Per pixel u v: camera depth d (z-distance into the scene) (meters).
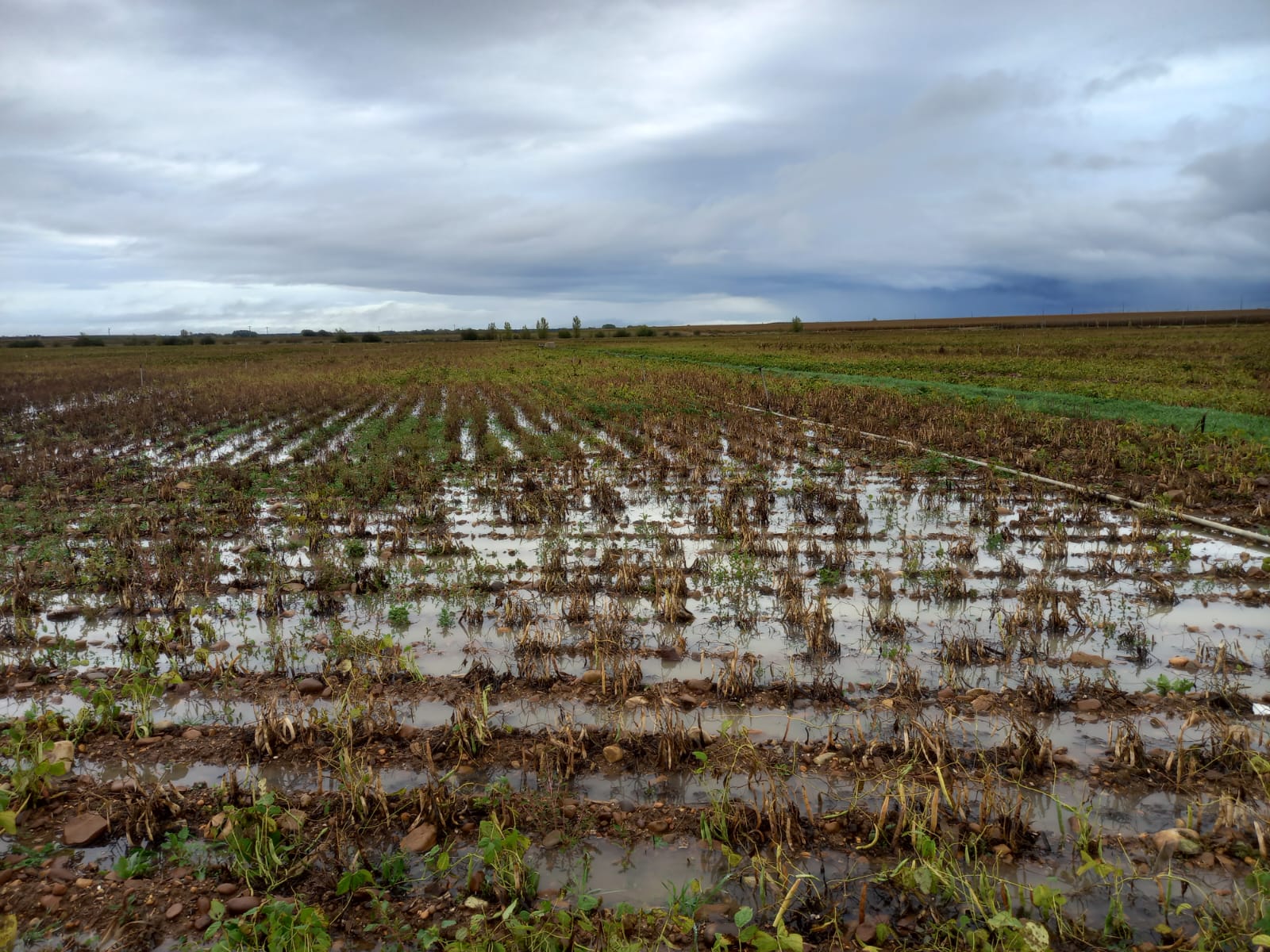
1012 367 33.38
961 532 9.96
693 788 4.56
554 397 26.70
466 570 8.63
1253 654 6.21
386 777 4.68
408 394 28.31
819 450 15.81
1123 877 3.70
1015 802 4.33
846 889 3.69
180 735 5.23
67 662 6.49
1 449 18.00
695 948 3.30
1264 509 10.06
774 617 7.18
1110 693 5.46
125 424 21.27
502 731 5.18
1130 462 13.23
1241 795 4.27
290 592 8.07
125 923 3.53
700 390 27.48
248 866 3.77
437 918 3.54
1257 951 3.19
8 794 4.25
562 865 3.92
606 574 8.48
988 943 3.22
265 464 15.12
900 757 4.74
